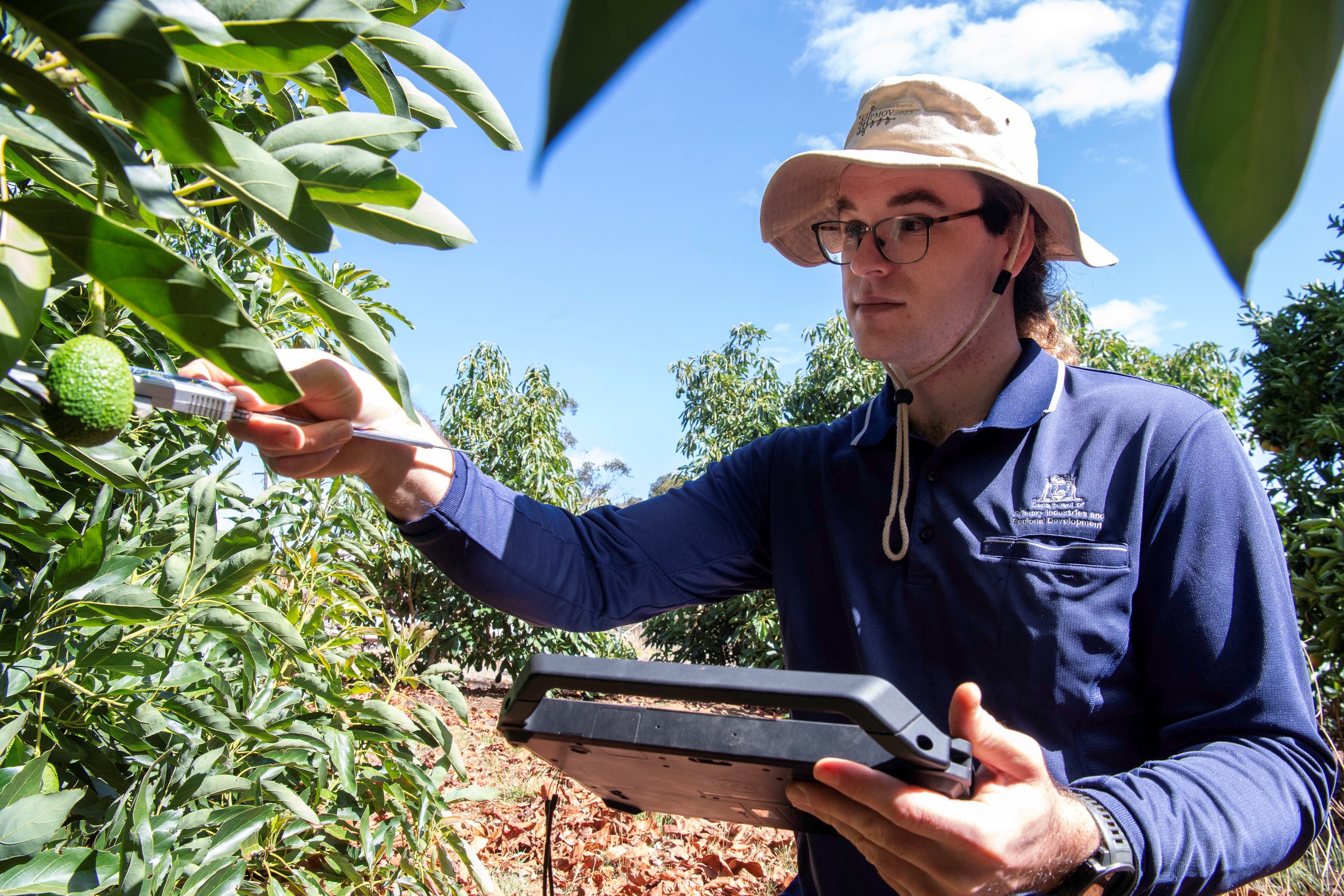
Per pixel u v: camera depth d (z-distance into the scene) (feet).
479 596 4.61
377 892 7.71
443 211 2.46
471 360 34.81
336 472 3.83
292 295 6.63
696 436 43.80
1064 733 4.07
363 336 2.50
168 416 6.00
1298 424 16.97
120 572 4.38
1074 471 4.30
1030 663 4.10
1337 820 8.91
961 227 4.54
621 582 5.04
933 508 4.51
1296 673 3.70
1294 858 3.49
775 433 5.55
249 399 3.13
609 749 3.06
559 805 15.51
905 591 4.52
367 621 9.59
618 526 5.18
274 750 6.35
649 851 13.64
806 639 4.91
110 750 5.18
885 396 5.06
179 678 5.14
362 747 7.91
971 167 4.33
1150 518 4.10
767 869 13.30
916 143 4.52
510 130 3.25
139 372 2.55
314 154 2.30
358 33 2.00
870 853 2.85
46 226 1.76
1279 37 0.60
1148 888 2.96
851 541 4.78
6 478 3.99
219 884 4.93
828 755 2.68
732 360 45.14
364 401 3.61
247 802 6.18
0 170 1.99
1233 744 3.57
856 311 4.79
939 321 4.58
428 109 3.72
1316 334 17.04
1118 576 4.06
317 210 2.10
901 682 4.46
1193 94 0.63
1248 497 3.98
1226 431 4.16
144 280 1.79
